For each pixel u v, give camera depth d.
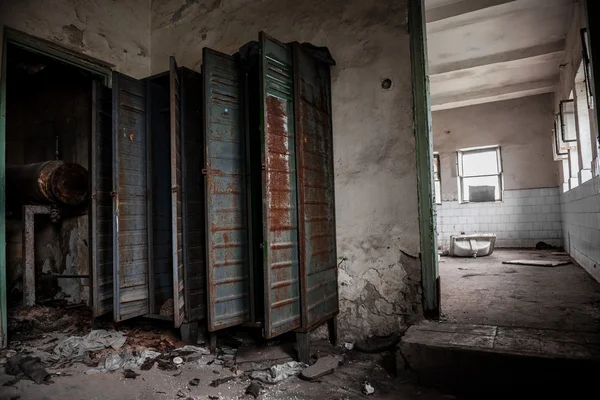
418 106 2.98
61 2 3.54
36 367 2.45
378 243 3.11
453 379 2.36
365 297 3.14
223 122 2.89
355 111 3.24
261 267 3.10
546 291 4.15
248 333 3.23
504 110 9.34
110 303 3.37
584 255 5.59
